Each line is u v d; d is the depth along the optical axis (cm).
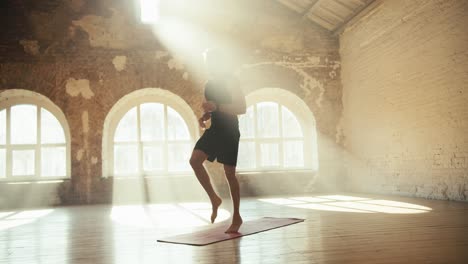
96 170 883
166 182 902
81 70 903
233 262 246
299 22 988
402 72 756
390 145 802
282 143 980
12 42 884
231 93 358
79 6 918
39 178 891
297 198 787
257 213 536
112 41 921
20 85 878
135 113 945
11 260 283
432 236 313
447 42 638
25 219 594
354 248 276
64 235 404
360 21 889
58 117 911
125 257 276
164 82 927
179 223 461
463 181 612
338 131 977
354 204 618
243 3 978
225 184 912
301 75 978
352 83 941
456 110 624
